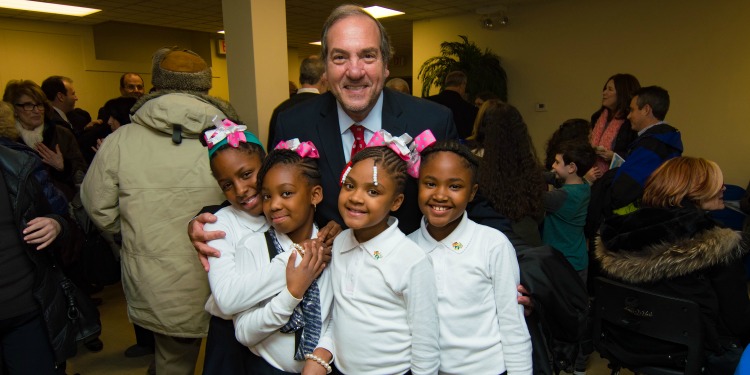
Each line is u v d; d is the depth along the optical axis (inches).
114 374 100.4
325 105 53.6
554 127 249.4
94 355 107.9
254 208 50.5
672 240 60.7
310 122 53.4
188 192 63.8
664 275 60.9
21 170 59.9
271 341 46.4
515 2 244.7
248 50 139.1
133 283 65.6
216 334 50.3
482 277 46.4
